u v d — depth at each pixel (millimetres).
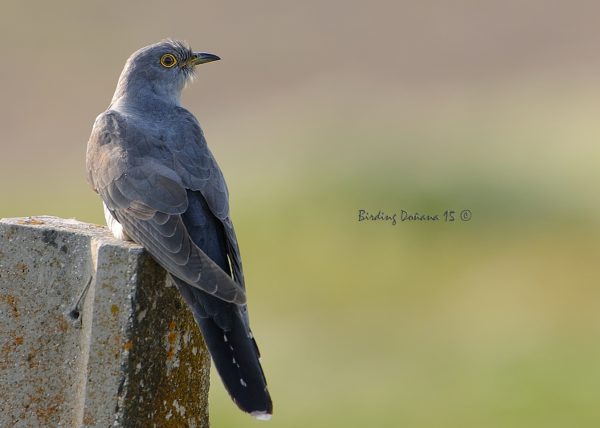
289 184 18562
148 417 5914
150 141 6938
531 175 18062
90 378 5789
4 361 6020
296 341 13898
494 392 12320
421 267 15781
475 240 16359
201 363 6215
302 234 16875
